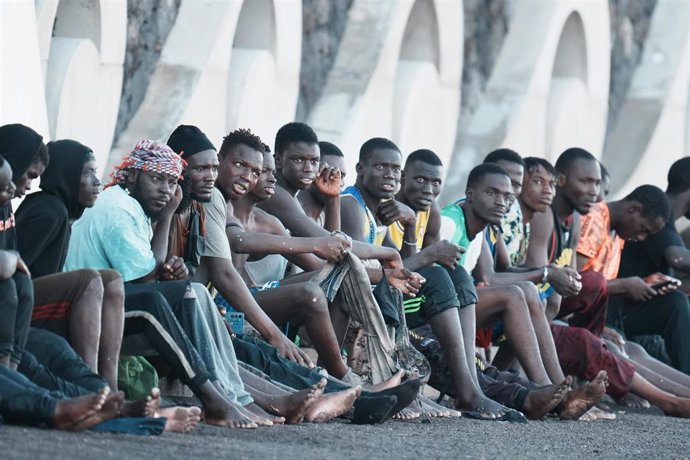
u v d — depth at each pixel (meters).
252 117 33.72
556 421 23.45
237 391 18.61
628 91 48.84
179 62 31.75
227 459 14.52
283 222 23.12
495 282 25.92
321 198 24.81
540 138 42.97
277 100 34.53
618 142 48.62
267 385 19.25
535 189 27.86
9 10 23.25
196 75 31.67
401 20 37.41
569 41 45.03
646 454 19.42
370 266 22.84
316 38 37.78
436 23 39.19
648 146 48.25
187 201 19.88
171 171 18.92
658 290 29.95
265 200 22.34
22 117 23.39
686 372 29.95
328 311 21.33
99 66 29.31
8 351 15.60
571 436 21.09
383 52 36.94
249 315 20.19
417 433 19.50
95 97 29.17
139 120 31.41
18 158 17.23
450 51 39.84
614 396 26.97
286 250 21.28
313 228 22.97
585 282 27.56
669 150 48.72
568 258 29.16
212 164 20.00
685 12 48.81
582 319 28.00
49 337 16.41
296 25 34.69
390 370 21.61
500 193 25.61
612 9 48.44
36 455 13.27
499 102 42.66
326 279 21.44
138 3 31.73
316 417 19.33
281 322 21.12
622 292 29.64
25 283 15.96
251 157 21.27
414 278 22.11
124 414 16.23
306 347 23.66
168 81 31.64
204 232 20.09
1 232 16.97
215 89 31.95
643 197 30.50
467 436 19.70
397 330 22.12
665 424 25.09
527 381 23.80
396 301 22.12
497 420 22.44
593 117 45.56
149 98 31.62
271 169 21.89
